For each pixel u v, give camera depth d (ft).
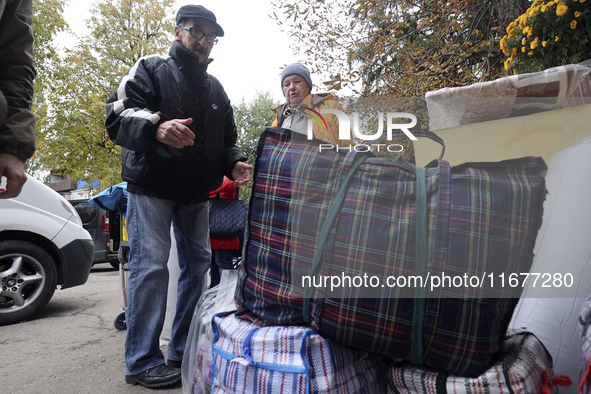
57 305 14.14
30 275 11.98
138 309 6.51
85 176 45.09
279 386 3.51
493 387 3.10
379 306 3.33
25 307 11.73
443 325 3.21
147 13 48.85
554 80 3.80
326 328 3.50
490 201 3.23
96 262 23.58
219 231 9.59
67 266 12.55
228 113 7.76
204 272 7.39
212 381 4.12
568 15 8.87
